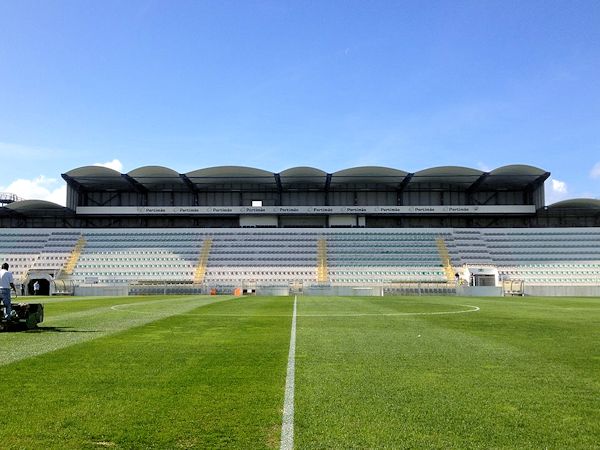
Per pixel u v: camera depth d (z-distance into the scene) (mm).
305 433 6961
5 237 71125
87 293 56969
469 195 78062
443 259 68062
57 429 7113
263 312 26203
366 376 10336
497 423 7398
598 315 25141
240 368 11086
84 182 75875
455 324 20406
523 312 27156
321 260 67812
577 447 6520
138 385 9523
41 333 16750
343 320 21891
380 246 70188
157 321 21000
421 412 7898
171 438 6781
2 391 9070
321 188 78375
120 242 70812
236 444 6574
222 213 76375
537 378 10203
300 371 10797
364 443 6617
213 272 66000
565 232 71938
